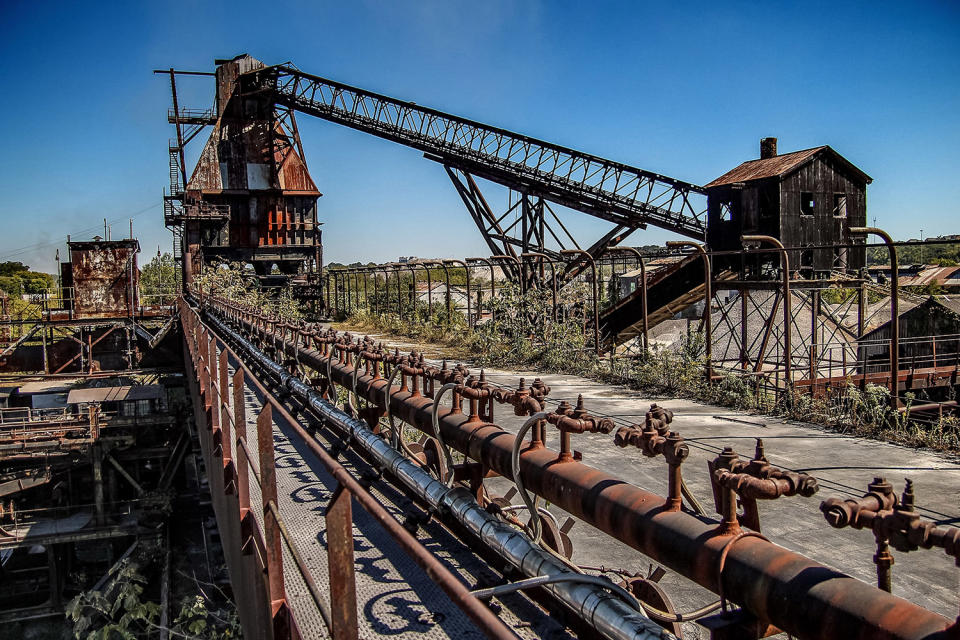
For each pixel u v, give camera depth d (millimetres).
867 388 10953
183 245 35750
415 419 6086
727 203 23500
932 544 2268
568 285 22797
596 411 12320
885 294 17578
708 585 2869
